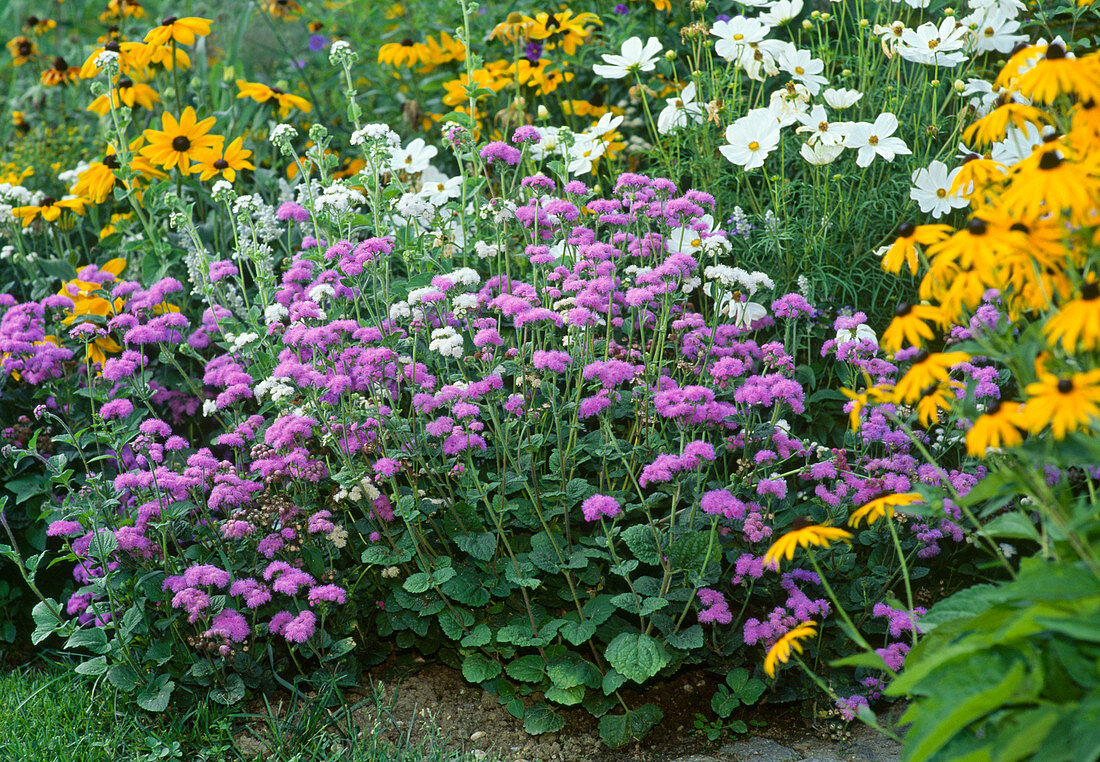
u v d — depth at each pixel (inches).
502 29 194.1
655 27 209.5
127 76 207.8
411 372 127.7
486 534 123.5
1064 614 63.4
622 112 209.6
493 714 127.0
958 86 156.0
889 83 176.2
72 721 120.8
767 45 168.7
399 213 153.1
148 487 122.9
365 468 123.7
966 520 125.3
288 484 125.3
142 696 116.5
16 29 358.0
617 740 119.6
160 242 170.1
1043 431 88.5
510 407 122.7
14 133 274.7
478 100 217.6
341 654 120.2
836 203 162.4
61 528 119.9
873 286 160.9
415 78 252.4
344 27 280.8
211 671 117.0
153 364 163.3
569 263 143.8
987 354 75.9
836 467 126.0
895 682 71.1
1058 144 75.7
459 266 163.0
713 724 122.9
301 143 232.2
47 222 188.9
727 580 126.4
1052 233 72.5
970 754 64.7
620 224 141.5
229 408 156.3
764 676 122.4
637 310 141.0
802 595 117.0
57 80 253.3
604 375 114.3
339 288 135.3
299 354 132.6
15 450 122.4
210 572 114.4
